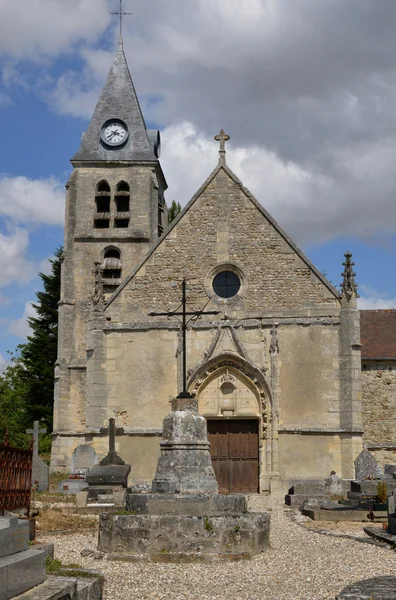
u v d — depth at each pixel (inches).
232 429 1128.8
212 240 1168.2
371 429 1253.7
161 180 1784.0
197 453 565.3
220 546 491.5
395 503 603.8
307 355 1109.7
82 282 1592.0
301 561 482.6
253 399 1116.5
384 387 1264.8
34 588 277.3
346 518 729.6
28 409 2159.2
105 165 1654.8
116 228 1620.3
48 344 2252.7
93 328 1147.3
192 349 1132.5
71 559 482.6
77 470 1085.1
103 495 818.2
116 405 1127.6
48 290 2317.9
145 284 1165.1
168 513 518.9
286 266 1143.0
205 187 1189.7
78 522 655.1
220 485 1114.1
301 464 1081.4
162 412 1117.1
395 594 289.6
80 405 1524.4
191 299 1150.3
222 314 1137.4
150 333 1142.3
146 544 492.4
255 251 1155.9
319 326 1114.1
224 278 1160.2
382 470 1221.1
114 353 1144.2
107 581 409.7
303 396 1099.3
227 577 427.8
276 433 1088.8
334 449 1078.4
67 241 1611.7
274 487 1070.4
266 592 387.2
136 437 1111.6
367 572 441.1
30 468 467.5
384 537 571.2
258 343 1121.4
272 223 1160.8
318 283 1129.4
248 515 514.6
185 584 407.2
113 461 976.3
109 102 1723.7
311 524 698.8
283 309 1129.4
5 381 2522.1
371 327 1382.9
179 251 1171.3
